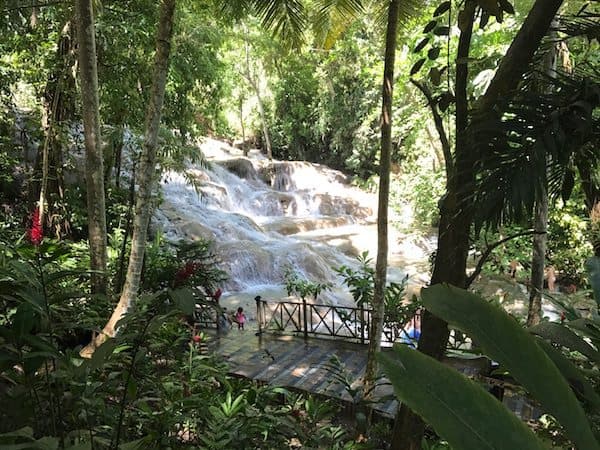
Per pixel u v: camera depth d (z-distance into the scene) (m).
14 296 1.75
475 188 1.65
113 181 8.85
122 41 6.36
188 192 12.46
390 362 0.77
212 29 8.77
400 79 8.47
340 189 16.77
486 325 0.87
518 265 8.31
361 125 17.33
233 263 9.41
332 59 14.66
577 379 1.03
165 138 7.12
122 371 2.24
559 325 1.25
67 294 1.82
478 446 0.68
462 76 2.04
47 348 1.56
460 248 1.93
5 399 1.65
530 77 2.04
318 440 2.49
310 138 19.64
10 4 6.07
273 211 14.74
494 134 1.58
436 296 0.93
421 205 11.68
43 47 6.14
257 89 17.72
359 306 6.11
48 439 1.25
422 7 5.04
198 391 3.06
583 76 1.76
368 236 13.15
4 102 6.94
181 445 2.38
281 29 5.46
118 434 1.68
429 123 11.15
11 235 6.25
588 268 1.53
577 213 7.80
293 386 4.68
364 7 5.55
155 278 5.86
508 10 2.00
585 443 0.73
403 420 2.05
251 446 2.40
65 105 6.69
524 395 2.79
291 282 7.82
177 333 3.84
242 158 16.39
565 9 4.26
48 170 6.98
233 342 6.06
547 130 1.51
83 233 7.71
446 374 0.74
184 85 8.07
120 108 6.90
